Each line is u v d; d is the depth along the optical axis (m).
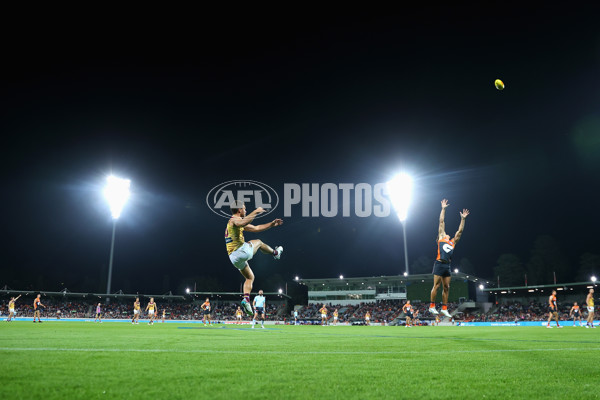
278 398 3.21
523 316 54.06
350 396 3.32
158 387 3.45
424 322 49.47
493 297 74.19
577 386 3.81
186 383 3.62
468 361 5.36
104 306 66.56
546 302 62.88
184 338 9.27
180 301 75.19
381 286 70.75
